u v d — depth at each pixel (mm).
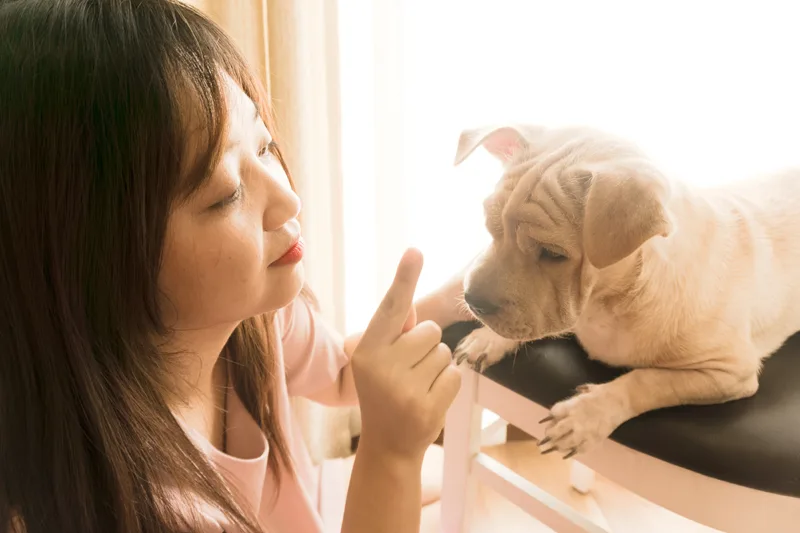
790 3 842
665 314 615
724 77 884
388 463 498
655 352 644
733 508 602
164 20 381
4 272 371
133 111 349
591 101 933
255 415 620
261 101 501
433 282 1147
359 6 1022
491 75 995
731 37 869
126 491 395
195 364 499
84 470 396
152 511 406
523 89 973
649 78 902
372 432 496
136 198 360
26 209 355
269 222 436
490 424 1264
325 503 1115
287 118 983
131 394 398
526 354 731
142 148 353
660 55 892
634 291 606
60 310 374
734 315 635
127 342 394
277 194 434
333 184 1078
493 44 980
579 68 931
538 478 1244
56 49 343
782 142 886
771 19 853
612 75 916
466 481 865
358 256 1193
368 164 1126
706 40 875
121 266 372
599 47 912
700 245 628
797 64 860
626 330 640
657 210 529
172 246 391
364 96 1079
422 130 1073
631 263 589
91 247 364
